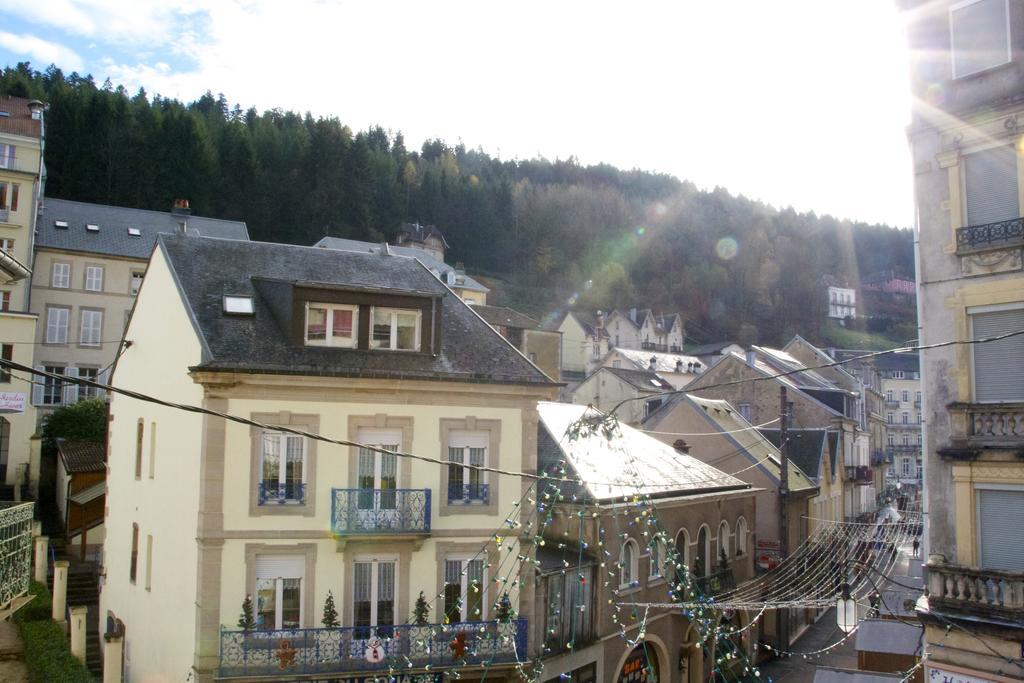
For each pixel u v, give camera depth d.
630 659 22.56
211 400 16.34
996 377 14.49
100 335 46.50
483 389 18.34
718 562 27.09
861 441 57.69
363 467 17.41
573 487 20.47
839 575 33.50
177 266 19.06
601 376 63.75
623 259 122.75
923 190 15.53
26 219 44.22
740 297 120.00
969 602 14.16
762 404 49.84
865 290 142.25
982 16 14.93
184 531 16.97
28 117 47.06
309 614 16.55
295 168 87.50
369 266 21.64
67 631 19.67
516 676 17.50
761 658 29.59
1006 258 14.34
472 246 114.75
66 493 29.25
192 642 16.00
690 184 139.62
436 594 17.55
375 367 17.80
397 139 133.50
